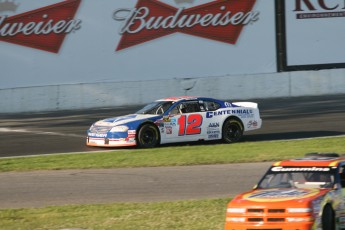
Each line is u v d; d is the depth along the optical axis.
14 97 108.31
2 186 49.62
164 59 117.25
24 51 111.31
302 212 30.28
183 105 68.00
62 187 48.97
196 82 114.88
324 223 31.09
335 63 123.50
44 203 43.88
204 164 57.34
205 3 118.62
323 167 33.88
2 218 39.38
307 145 66.31
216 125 68.94
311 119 88.25
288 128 81.31
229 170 54.38
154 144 66.25
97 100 111.62
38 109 109.06
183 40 118.00
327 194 31.80
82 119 94.62
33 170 56.09
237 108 70.50
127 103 112.62
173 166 56.62
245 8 120.06
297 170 34.22
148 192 46.81
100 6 114.38
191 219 38.16
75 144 71.38
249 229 31.14
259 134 77.19
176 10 117.44
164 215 39.31
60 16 112.75
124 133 65.44
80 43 113.81
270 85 116.81
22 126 88.75
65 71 113.06
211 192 46.41
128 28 115.62
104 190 47.72
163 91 114.00
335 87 119.81
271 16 121.44
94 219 38.75
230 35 119.75
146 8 116.31
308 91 118.56
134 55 116.06
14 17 110.88
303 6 122.12
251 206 31.31
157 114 67.19
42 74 112.06
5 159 61.91
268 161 58.25
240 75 116.06
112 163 57.94
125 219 38.53
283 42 121.44
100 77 114.69
